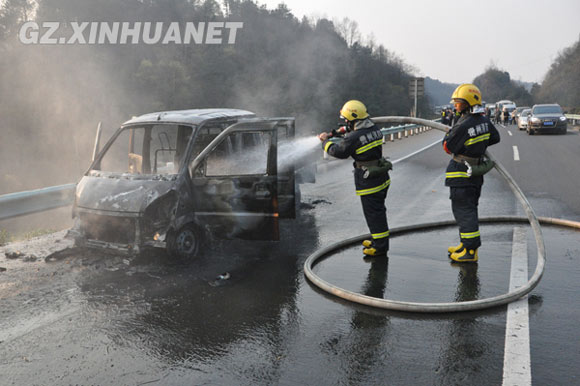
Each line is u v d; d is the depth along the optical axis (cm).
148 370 294
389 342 321
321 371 287
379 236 508
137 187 496
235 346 322
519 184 982
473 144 457
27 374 293
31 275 468
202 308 386
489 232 605
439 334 330
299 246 564
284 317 366
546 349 305
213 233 536
